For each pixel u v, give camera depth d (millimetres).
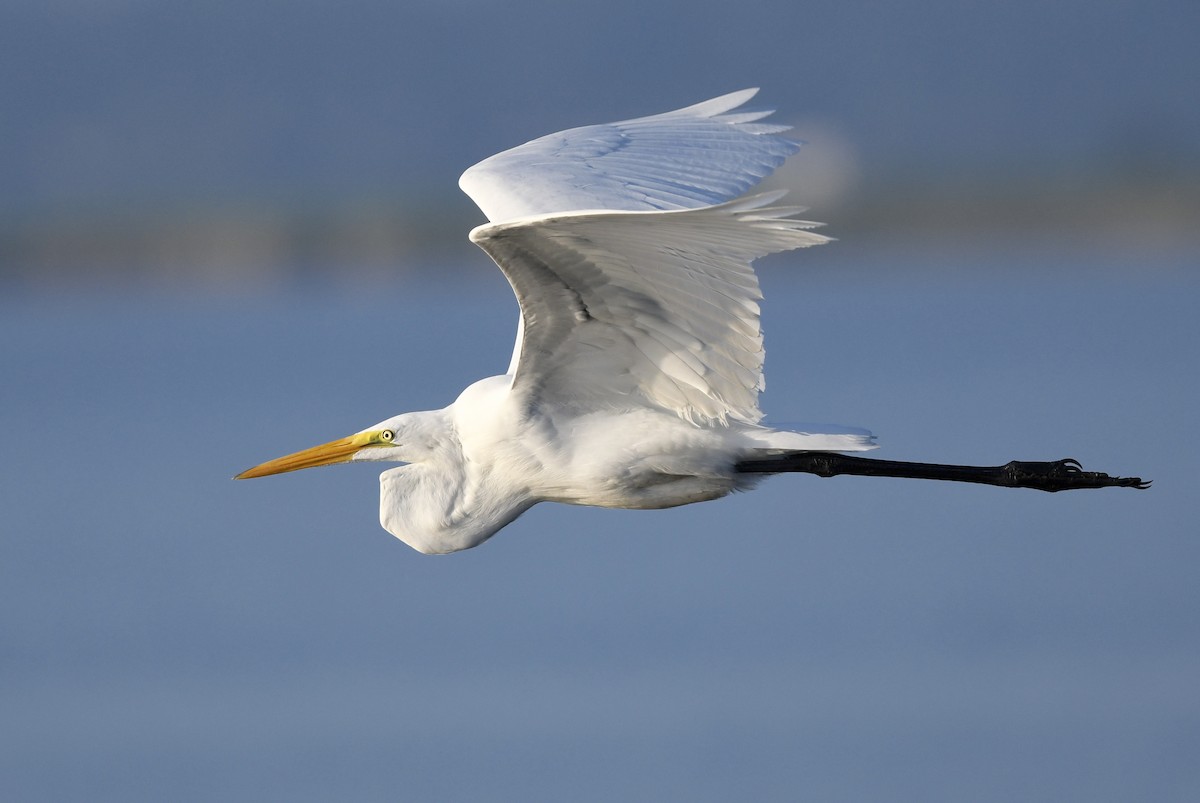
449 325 46969
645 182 12039
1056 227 75562
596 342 10852
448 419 11961
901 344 40062
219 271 74750
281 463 12383
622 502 11641
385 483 12109
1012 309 46469
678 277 9977
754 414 10961
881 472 11680
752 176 12250
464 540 12000
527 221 9281
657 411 11336
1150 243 71500
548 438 11492
